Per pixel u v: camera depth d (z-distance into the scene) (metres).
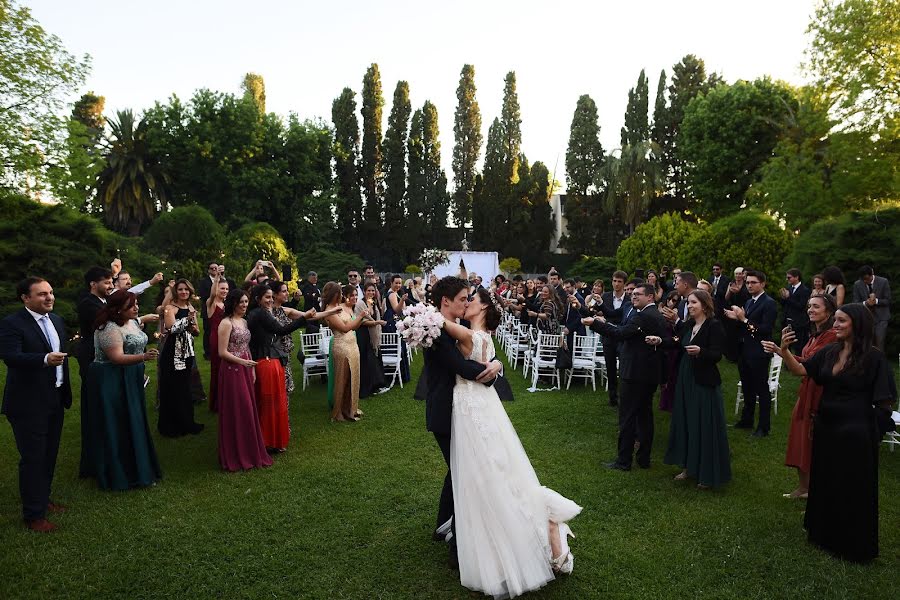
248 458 5.34
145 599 3.28
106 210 33.94
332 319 6.81
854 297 9.41
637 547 3.86
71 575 3.50
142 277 15.77
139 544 3.89
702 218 30.14
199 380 7.79
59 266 12.89
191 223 22.28
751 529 4.12
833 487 3.74
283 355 7.10
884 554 3.79
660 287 10.37
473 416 3.33
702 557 3.73
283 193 33.66
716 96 26.42
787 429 6.65
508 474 3.29
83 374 5.45
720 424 4.77
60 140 17.08
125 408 4.81
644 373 5.21
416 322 3.31
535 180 41.50
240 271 22.44
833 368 3.85
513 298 14.39
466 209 42.22
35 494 4.09
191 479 5.05
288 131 34.84
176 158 32.81
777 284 15.00
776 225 15.80
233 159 32.28
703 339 4.83
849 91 16.69
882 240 11.99
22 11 15.80
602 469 5.34
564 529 3.52
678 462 5.01
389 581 3.43
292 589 3.36
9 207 13.50
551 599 3.25
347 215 39.88
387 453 5.75
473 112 42.31
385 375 9.13
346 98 39.84
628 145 33.81
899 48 16.33
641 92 35.53
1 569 3.55
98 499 4.61
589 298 8.87
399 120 39.88
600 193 37.59
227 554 3.75
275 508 4.45
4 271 12.56
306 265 31.23
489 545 3.19
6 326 4.02
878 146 16.67
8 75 15.48
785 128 22.08
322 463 5.46
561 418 7.09
